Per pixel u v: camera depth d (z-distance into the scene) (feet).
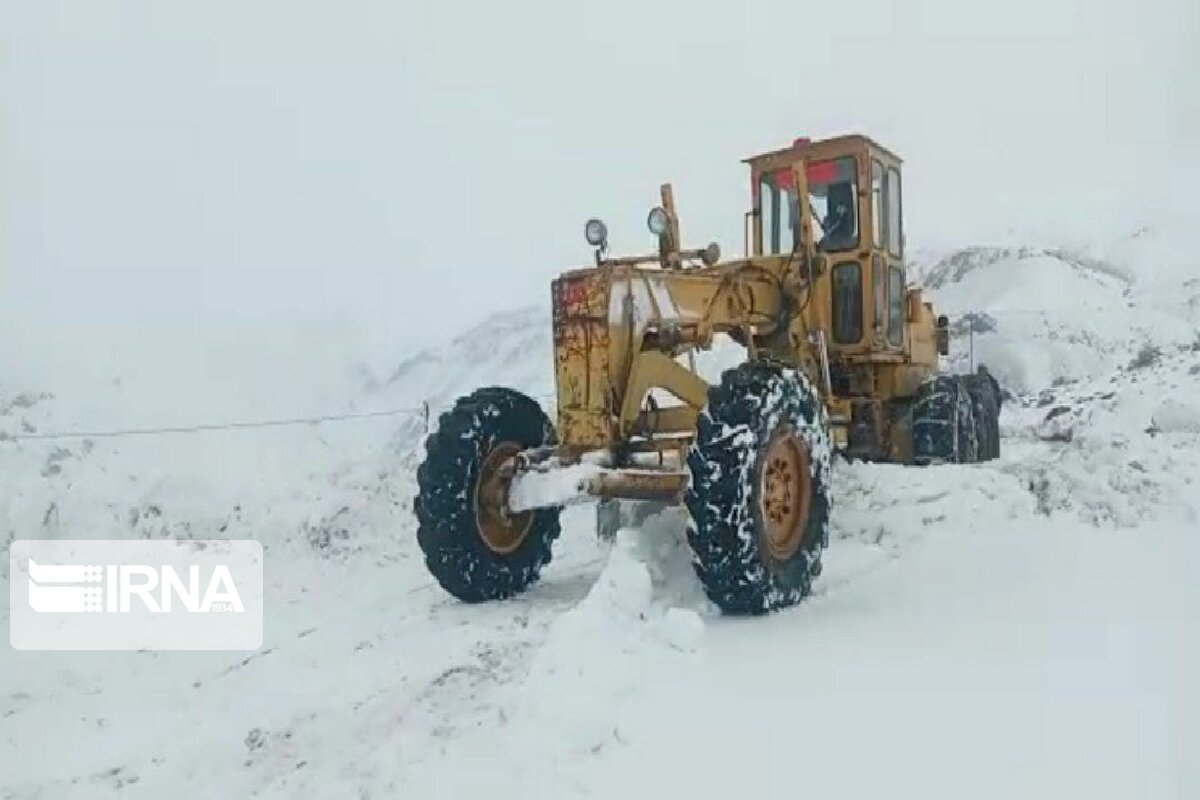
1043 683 10.80
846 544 18.63
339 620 17.89
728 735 10.08
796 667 11.97
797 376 16.53
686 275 18.44
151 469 29.99
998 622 13.25
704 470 14.97
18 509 26.78
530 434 18.45
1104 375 49.21
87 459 31.40
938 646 12.42
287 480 28.53
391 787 10.00
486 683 12.63
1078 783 8.53
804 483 16.28
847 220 23.00
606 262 17.46
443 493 17.38
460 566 17.38
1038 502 19.97
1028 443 35.17
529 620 15.97
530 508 17.12
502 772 9.90
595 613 13.39
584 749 10.14
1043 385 48.98
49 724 14.38
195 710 14.06
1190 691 10.39
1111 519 19.06
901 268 24.97
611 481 16.19
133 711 14.60
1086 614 13.37
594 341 16.76
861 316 22.70
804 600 15.58
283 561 23.65
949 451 25.49
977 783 8.66
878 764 9.18
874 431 24.36
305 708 13.04
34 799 11.68
